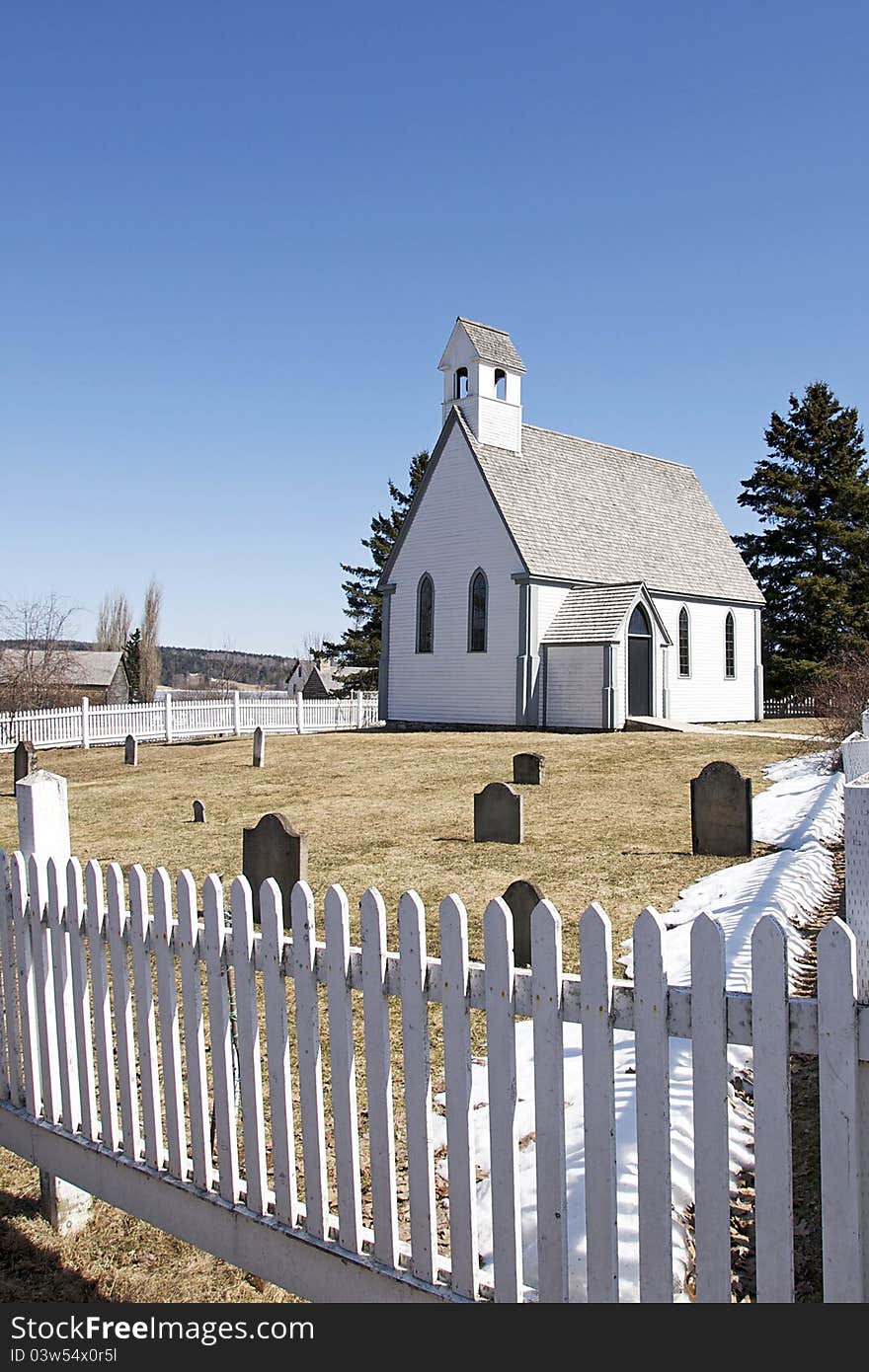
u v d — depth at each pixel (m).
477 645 34.97
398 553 37.66
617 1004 3.01
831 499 54.09
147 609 76.69
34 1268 4.56
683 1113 4.86
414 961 3.42
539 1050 3.15
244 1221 4.01
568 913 9.91
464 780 21.27
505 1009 3.22
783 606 54.06
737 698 41.19
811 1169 4.54
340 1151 3.68
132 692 77.69
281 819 11.08
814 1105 5.13
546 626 34.06
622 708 32.31
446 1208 4.56
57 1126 4.84
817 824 12.78
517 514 34.75
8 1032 5.12
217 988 4.06
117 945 4.47
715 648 40.28
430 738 30.59
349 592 66.88
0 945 5.13
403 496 65.81
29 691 47.06
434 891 11.12
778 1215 2.74
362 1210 4.55
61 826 5.14
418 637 36.91
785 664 51.91
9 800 21.58
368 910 3.54
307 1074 3.77
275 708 38.78
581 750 25.77
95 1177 4.64
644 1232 2.97
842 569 53.44
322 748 29.38
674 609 38.31
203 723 36.88
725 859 12.16
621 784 19.67
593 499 38.75
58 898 4.75
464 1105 3.32
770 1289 2.76
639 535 39.41
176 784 22.84
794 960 7.43
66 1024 4.77
